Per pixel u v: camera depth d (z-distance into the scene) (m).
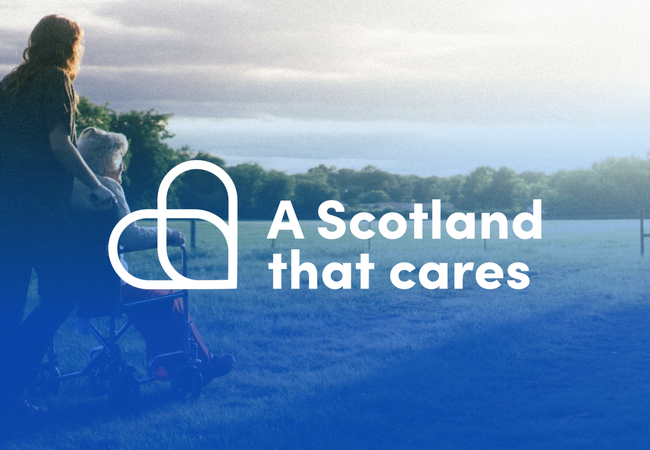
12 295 4.39
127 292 5.38
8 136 4.29
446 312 10.12
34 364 4.62
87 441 4.28
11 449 4.11
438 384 5.74
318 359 6.97
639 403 4.96
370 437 4.29
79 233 4.85
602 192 139.75
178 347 5.42
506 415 4.80
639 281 13.59
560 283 13.52
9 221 4.29
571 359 6.76
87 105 69.69
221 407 5.07
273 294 11.70
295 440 4.20
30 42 4.51
